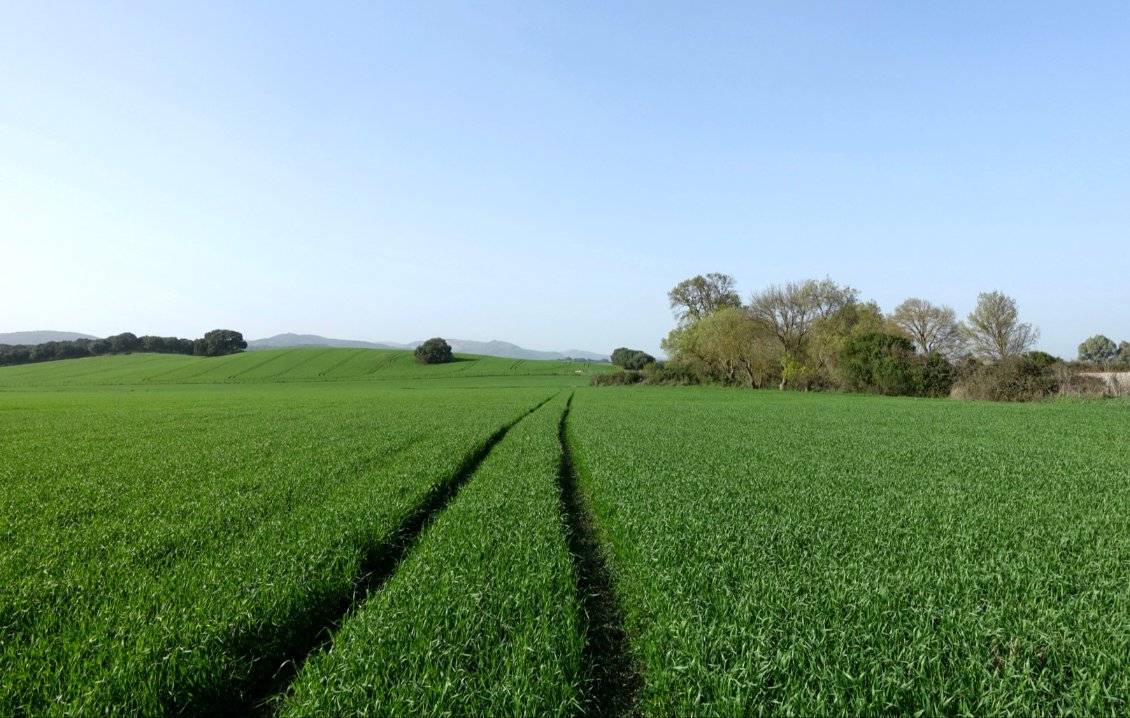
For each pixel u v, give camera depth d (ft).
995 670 13.69
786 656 14.16
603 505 33.01
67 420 98.68
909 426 77.00
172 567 22.47
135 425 88.69
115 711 12.90
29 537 27.20
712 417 93.25
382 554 25.67
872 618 16.56
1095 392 124.57
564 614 17.74
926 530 26.68
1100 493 35.35
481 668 14.69
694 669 14.17
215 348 472.03
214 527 28.43
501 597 18.86
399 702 13.05
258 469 46.11
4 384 306.76
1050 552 22.94
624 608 20.13
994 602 18.01
